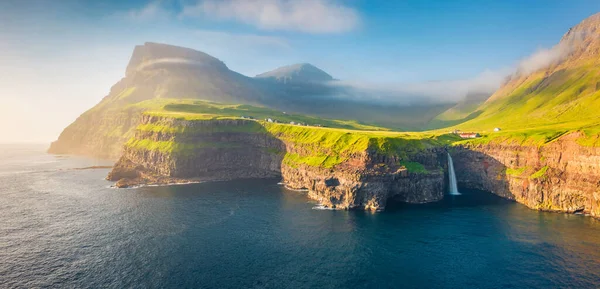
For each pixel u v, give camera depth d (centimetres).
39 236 12500
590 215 15138
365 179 16988
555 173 16900
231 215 15325
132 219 14638
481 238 12494
